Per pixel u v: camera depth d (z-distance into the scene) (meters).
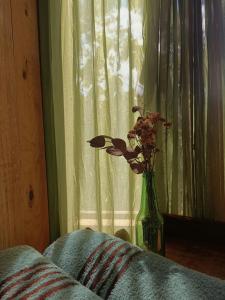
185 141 1.03
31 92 0.94
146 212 0.88
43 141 1.01
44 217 1.00
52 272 0.62
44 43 1.00
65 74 1.06
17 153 0.86
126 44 1.05
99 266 0.66
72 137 1.06
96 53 1.04
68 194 1.06
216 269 0.83
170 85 1.04
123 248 0.69
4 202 0.80
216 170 1.02
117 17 1.04
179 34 1.02
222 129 1.01
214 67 1.00
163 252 0.88
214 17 0.99
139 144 0.90
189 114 1.02
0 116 0.79
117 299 0.58
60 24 1.03
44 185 1.00
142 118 0.87
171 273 0.59
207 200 1.04
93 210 1.07
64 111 1.05
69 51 1.06
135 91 1.07
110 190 1.07
